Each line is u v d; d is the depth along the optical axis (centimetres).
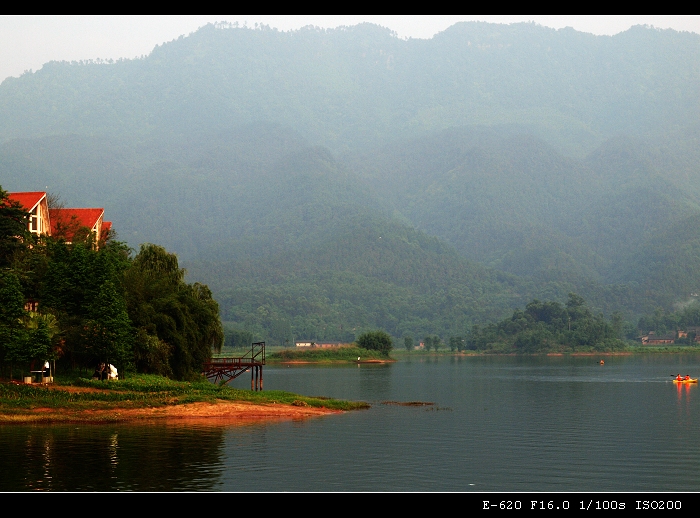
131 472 4650
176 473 4675
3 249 8419
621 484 4650
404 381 14638
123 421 6706
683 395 11112
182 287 9888
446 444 5966
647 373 18000
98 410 6894
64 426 6331
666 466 5181
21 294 7375
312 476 4697
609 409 8956
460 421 7512
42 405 6806
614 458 5462
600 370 19788
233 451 5409
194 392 8012
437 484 4581
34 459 4959
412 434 6481
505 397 10738
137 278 8975
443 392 11662
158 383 8056
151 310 8738
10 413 6531
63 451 5231
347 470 4891
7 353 7075
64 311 7981
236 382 13925
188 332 9162
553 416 8119
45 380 7350
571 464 5219
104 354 7706
